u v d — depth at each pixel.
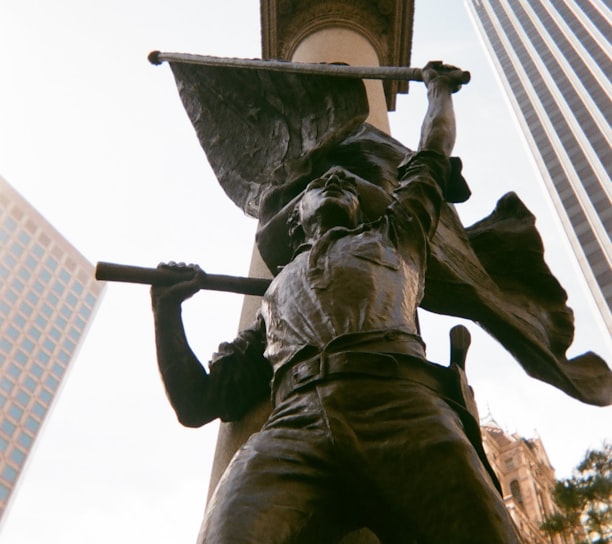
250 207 4.93
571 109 74.50
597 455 13.84
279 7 9.23
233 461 2.12
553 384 3.86
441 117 3.60
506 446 39.25
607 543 13.25
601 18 80.12
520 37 92.50
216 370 3.33
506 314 3.88
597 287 57.38
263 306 2.98
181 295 3.35
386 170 4.50
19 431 73.94
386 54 9.34
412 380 2.28
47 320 84.44
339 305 2.57
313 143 4.72
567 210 65.56
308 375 2.32
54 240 91.31
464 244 4.15
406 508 1.94
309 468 2.05
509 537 1.83
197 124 5.56
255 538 1.84
